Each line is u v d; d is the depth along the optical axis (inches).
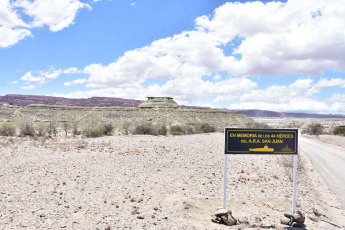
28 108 4136.3
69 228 240.4
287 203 380.5
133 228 252.7
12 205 285.3
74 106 4534.9
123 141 991.0
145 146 863.7
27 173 454.3
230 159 717.9
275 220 315.6
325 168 683.4
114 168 528.4
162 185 425.4
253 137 327.6
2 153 685.9
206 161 666.2
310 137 1811.0
